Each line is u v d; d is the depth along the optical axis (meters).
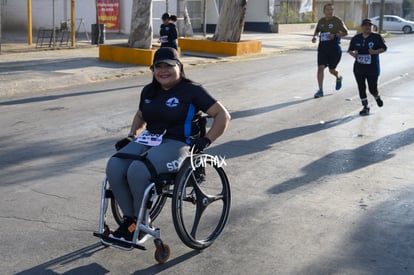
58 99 12.27
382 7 40.50
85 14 30.34
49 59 19.03
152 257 4.66
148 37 19.33
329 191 6.33
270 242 4.95
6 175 6.86
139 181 4.28
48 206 5.81
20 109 11.07
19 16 30.69
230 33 23.30
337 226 5.31
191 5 38.38
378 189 6.41
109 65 18.06
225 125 4.65
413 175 6.94
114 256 4.66
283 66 19.52
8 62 17.89
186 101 4.63
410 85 14.60
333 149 8.18
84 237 5.03
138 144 4.58
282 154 7.90
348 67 18.95
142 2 18.97
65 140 8.59
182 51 23.27
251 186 6.49
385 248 4.82
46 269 4.41
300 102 12.06
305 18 47.94
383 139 8.78
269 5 40.53
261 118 10.34
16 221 5.39
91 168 7.19
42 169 7.12
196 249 4.74
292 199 6.07
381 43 10.41
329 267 4.46
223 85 14.59
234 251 4.77
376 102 11.30
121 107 11.29
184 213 5.50
